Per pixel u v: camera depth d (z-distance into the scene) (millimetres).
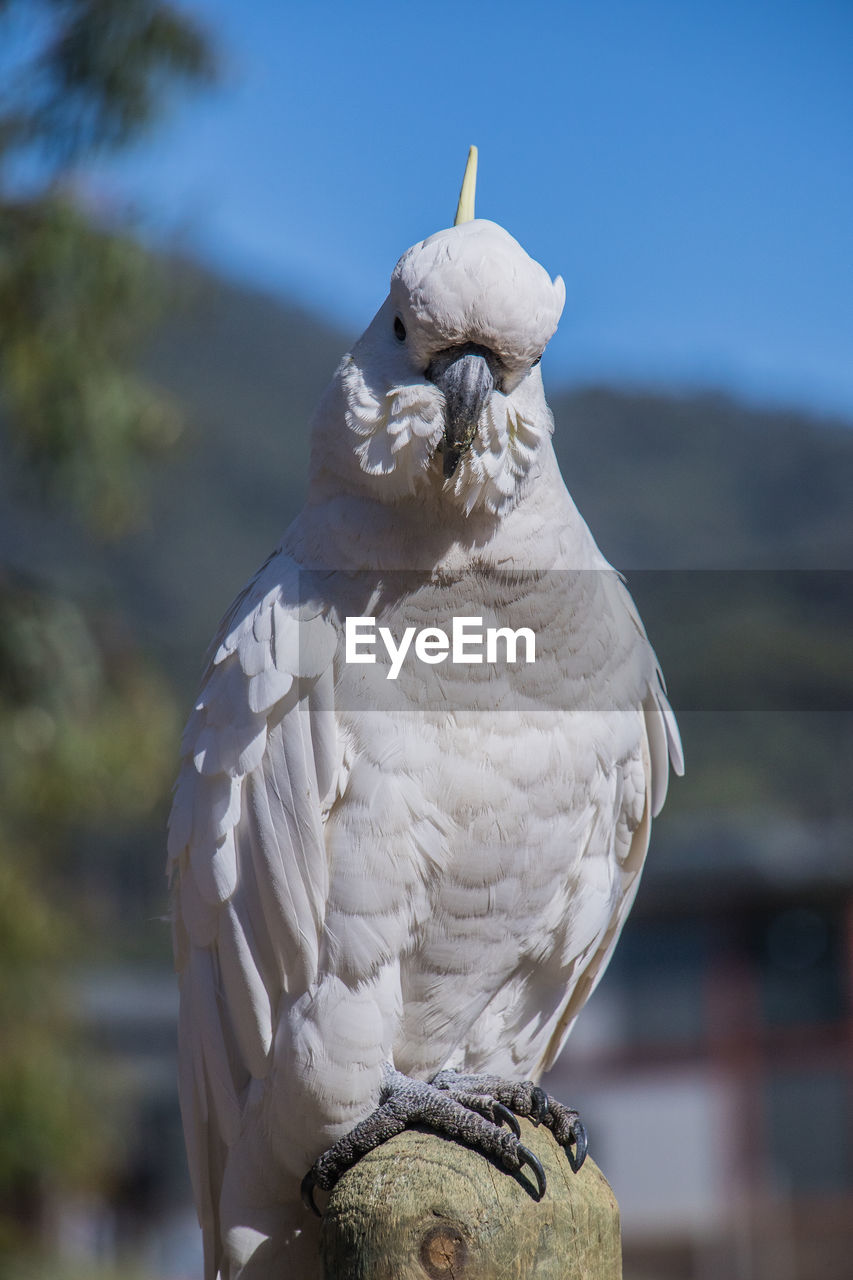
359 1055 2965
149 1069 14664
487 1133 2410
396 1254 2221
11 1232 8195
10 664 7699
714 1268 13188
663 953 13977
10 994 7449
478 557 3016
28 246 7629
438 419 2867
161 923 3637
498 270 2863
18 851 7816
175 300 8023
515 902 3119
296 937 2996
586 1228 2305
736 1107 13430
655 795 3463
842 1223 12922
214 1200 3307
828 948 13305
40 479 7777
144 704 8039
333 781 3012
